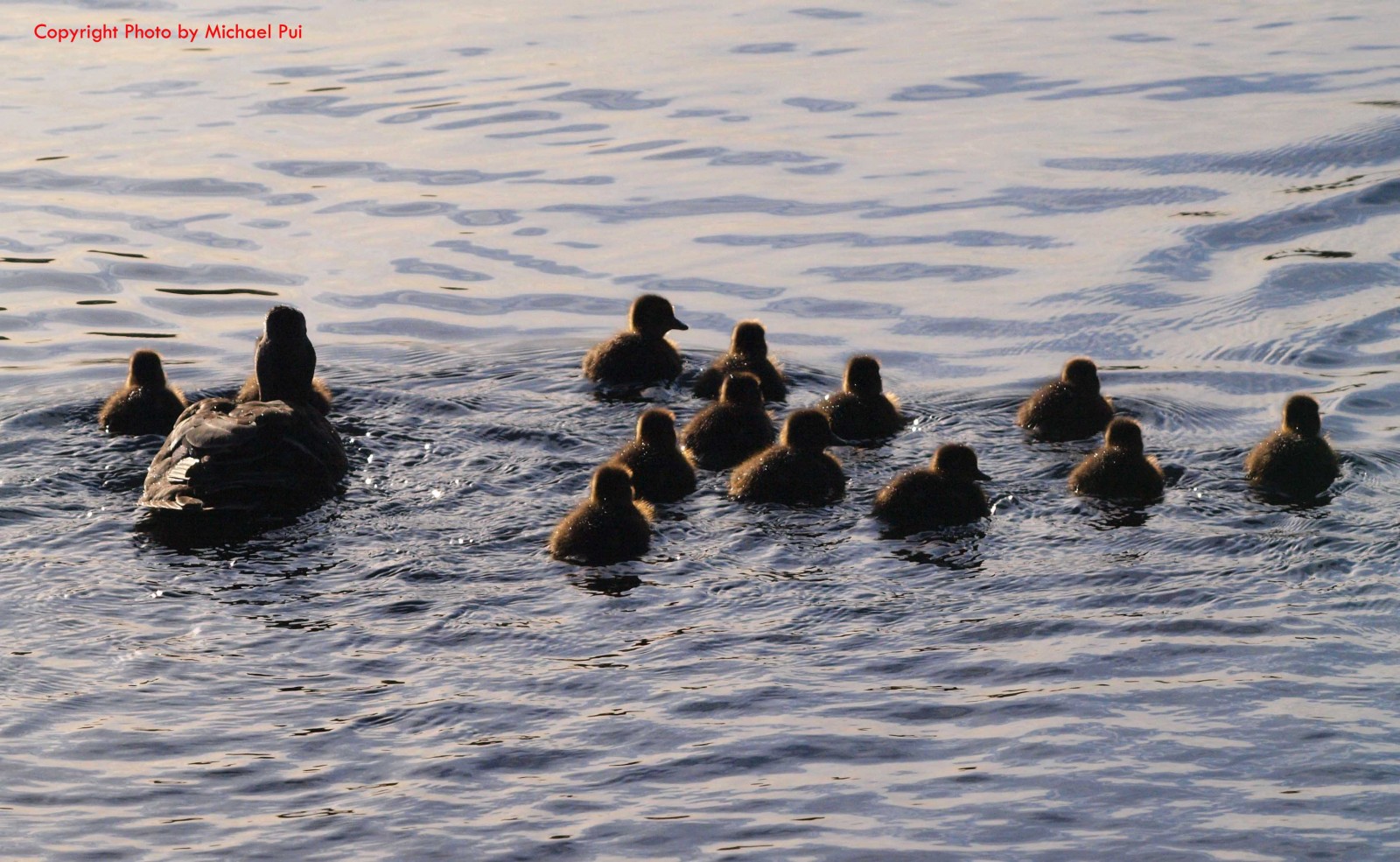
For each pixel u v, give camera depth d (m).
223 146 26.41
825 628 11.96
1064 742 10.34
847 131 26.73
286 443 14.55
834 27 33.66
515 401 17.39
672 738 10.48
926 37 32.72
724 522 14.26
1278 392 17.33
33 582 12.79
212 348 19.16
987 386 17.95
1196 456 15.57
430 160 25.72
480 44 32.66
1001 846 9.37
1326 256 20.95
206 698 11.05
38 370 18.39
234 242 22.44
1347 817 9.52
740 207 23.59
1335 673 11.08
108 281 21.08
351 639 11.88
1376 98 27.19
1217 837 9.39
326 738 10.55
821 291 20.70
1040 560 13.16
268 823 9.64
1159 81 28.95
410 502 14.56
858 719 10.66
